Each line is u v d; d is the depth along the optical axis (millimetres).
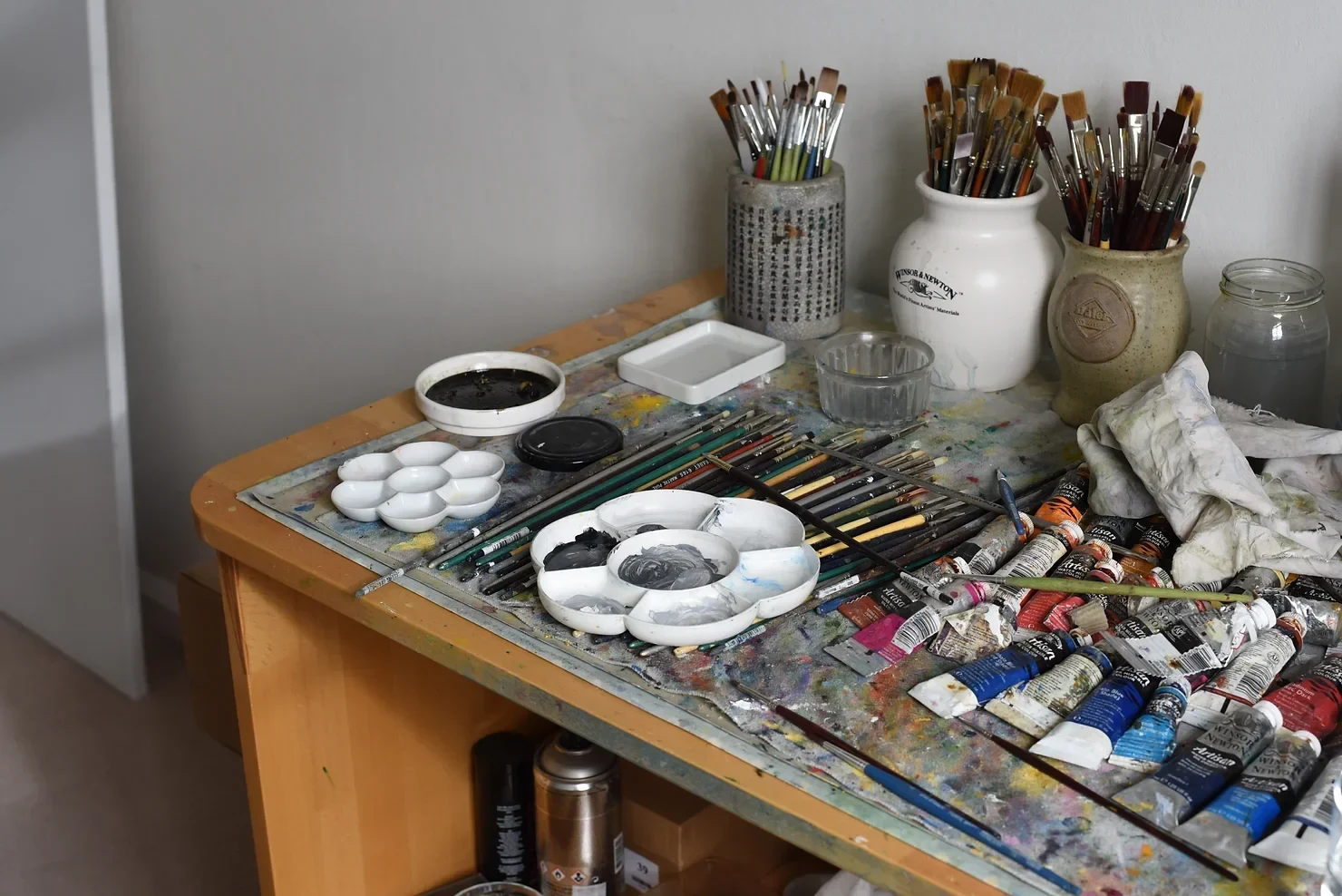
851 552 1021
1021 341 1244
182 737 2199
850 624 942
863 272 1510
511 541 1052
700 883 1505
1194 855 736
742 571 984
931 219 1235
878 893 1192
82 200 2041
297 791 1288
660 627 903
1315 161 1165
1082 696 864
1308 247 1197
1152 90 1229
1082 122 1142
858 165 1453
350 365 2105
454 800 1466
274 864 1295
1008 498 1043
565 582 977
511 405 1259
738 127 1325
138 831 1982
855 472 1140
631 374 1309
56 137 2051
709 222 1613
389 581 1009
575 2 1600
